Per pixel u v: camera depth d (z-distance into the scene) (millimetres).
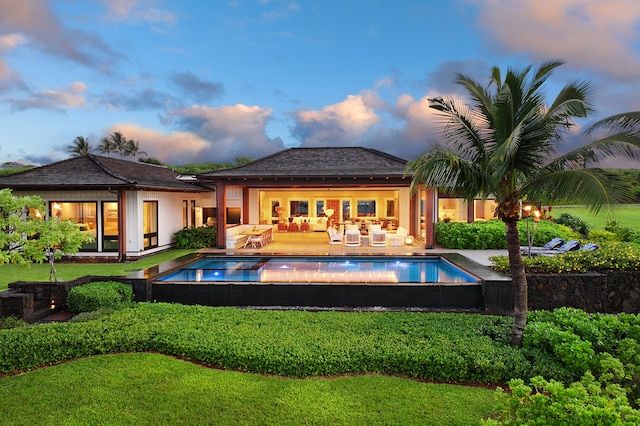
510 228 5449
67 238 7766
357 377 4613
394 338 5348
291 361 4684
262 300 8297
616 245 10266
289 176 14352
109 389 4266
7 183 12672
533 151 5297
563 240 13430
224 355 4875
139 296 8297
